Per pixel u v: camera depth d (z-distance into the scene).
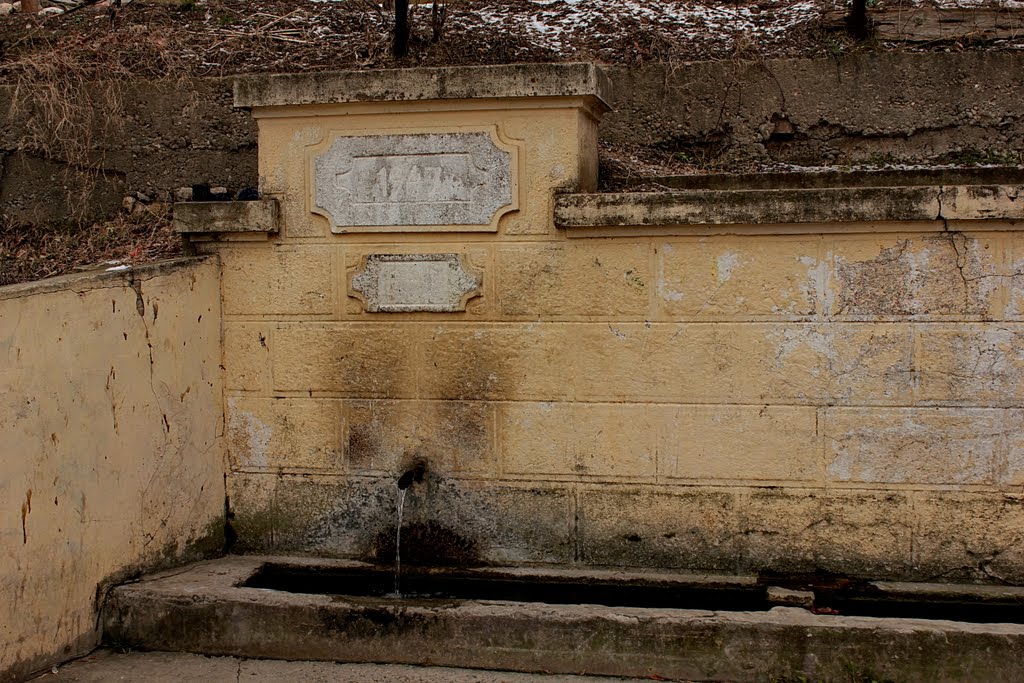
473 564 5.52
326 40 7.85
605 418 5.34
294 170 5.54
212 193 6.96
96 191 7.15
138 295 5.08
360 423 5.60
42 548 4.54
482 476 5.49
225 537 5.78
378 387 5.56
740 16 7.85
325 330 5.59
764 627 4.55
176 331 5.35
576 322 5.33
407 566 5.55
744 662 4.57
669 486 5.32
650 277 5.24
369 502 5.62
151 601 4.97
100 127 7.20
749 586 5.15
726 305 5.19
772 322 5.16
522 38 7.66
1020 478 5.00
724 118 7.13
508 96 5.23
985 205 4.84
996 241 4.93
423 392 5.52
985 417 5.01
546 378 5.39
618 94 7.20
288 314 5.62
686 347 5.24
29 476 4.44
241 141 7.15
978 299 4.97
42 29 7.95
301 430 5.66
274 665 4.81
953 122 6.95
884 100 7.01
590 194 5.18
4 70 7.38
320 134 5.50
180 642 4.96
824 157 7.09
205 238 5.65
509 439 5.45
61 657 4.71
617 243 5.25
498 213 5.34
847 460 5.14
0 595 4.29
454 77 5.27
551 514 5.44
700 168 6.95
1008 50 6.98
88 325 4.76
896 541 5.14
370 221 5.47
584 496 5.40
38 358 4.47
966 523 5.07
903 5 7.52
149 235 6.65
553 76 5.18
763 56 7.18
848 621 4.54
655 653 4.64
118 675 4.62
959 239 4.96
